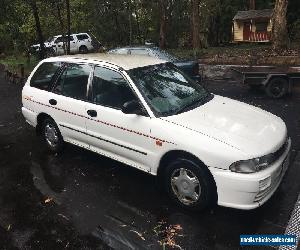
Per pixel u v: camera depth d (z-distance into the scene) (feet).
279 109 29.22
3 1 51.49
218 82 43.75
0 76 54.39
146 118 15.19
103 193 16.49
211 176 13.73
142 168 16.05
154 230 13.58
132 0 104.27
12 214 15.16
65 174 18.63
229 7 109.19
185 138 13.91
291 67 32.40
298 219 13.79
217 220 14.02
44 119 21.25
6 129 26.91
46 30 76.84
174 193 14.98
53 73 19.94
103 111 16.83
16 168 19.71
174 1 113.60
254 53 58.65
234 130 14.06
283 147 14.61
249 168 12.86
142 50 39.40
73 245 12.95
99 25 105.70
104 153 17.84
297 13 83.87
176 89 16.99
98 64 17.58
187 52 68.59
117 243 12.94
